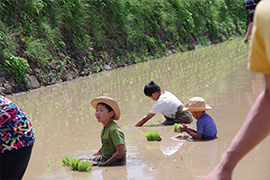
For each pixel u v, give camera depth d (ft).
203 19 82.23
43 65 37.09
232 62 48.21
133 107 25.25
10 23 35.50
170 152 14.62
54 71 38.29
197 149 14.74
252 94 25.85
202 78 36.55
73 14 44.86
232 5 101.55
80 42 44.70
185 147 15.21
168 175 11.83
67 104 27.07
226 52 62.80
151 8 62.75
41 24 38.81
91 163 13.75
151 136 16.79
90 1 47.93
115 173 12.43
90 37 46.44
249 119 5.62
